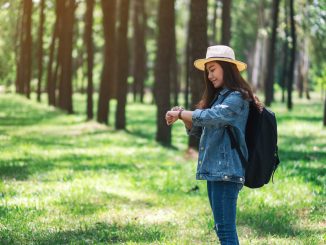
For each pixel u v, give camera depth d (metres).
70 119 30.34
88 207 9.50
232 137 5.38
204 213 9.18
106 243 7.23
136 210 9.41
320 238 7.42
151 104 49.44
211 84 5.61
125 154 17.33
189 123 5.76
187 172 13.51
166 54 20.34
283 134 22.75
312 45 42.56
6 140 19.92
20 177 12.41
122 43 24.66
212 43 45.16
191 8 16.33
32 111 36.25
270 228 8.06
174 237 7.57
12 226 8.05
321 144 19.22
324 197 9.99
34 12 50.06
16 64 59.00
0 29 47.50
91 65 28.83
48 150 17.72
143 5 50.69
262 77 61.84
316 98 57.25
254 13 67.19
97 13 44.78
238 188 5.46
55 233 7.72
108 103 27.36
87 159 15.86
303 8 39.75
